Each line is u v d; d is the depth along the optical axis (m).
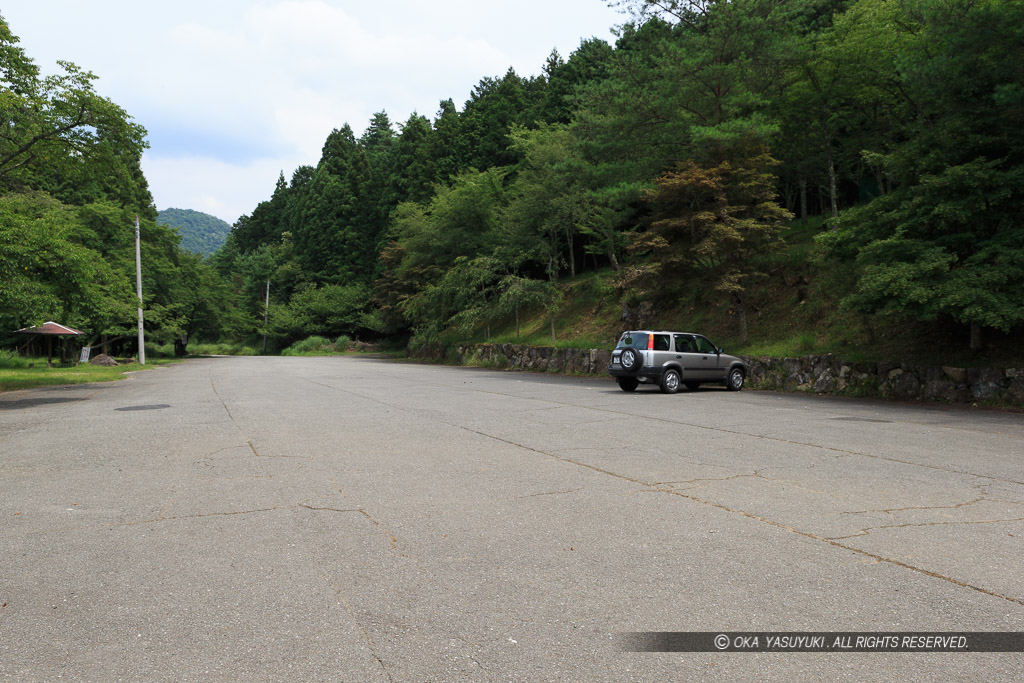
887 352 17.52
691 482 6.83
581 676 2.91
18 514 5.73
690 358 18.36
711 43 24.56
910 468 7.52
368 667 3.01
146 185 66.56
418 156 70.00
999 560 4.40
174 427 11.37
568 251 47.72
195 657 3.11
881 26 21.16
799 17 27.64
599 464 7.82
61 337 40.91
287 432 10.63
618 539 4.89
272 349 90.25
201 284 68.69
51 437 10.34
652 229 22.08
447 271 45.31
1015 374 14.09
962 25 14.85
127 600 3.81
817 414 12.95
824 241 17.27
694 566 4.31
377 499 6.16
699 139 22.11
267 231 126.56
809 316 21.94
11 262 16.50
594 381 23.83
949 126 15.25
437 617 3.55
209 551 4.68
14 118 19.97
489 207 45.19
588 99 28.41
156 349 66.75
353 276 83.56
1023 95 13.91
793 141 28.17
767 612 3.59
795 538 4.91
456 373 30.31
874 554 4.54
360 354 67.75
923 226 15.16
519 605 3.70
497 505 5.92
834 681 2.88
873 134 26.38
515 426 11.27
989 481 6.84
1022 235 14.00
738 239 20.45
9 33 19.30
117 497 6.31
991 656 3.10
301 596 3.85
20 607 3.72
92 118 20.72
